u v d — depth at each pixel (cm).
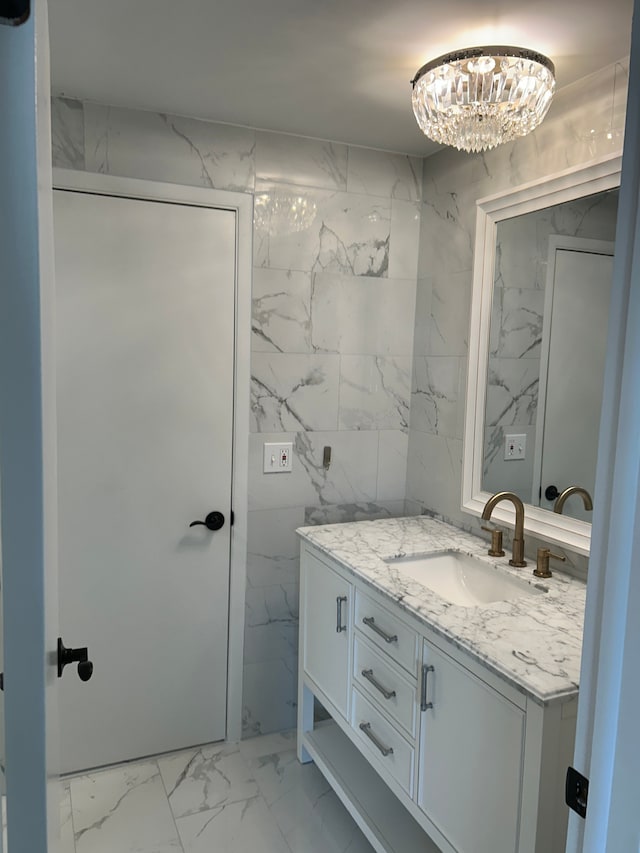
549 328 190
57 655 96
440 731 152
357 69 174
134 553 224
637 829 65
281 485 241
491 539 209
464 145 176
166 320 219
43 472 67
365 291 246
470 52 149
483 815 138
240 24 151
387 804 192
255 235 226
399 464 261
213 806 209
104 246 209
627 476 66
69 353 209
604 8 139
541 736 120
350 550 204
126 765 230
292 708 254
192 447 227
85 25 153
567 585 176
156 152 211
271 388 235
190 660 236
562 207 184
